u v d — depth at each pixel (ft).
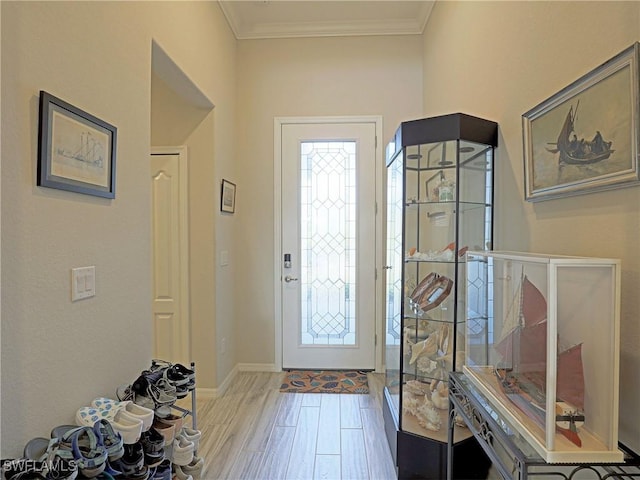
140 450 4.50
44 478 3.24
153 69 7.46
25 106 3.73
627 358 3.63
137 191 5.90
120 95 5.42
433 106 10.36
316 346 11.93
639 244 3.48
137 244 5.89
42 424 3.97
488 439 4.16
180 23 7.55
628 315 3.62
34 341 3.85
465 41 7.95
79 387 4.55
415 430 6.70
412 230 7.14
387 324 8.80
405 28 11.42
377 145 11.61
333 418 8.87
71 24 4.39
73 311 4.43
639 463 3.28
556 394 3.35
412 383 6.93
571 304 3.44
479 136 6.36
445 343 6.81
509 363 4.20
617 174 3.64
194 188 9.94
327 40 11.64
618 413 3.49
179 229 9.96
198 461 6.63
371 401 9.77
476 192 6.61
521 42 5.63
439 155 6.81
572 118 4.30
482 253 5.07
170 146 9.90
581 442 3.34
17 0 3.64
